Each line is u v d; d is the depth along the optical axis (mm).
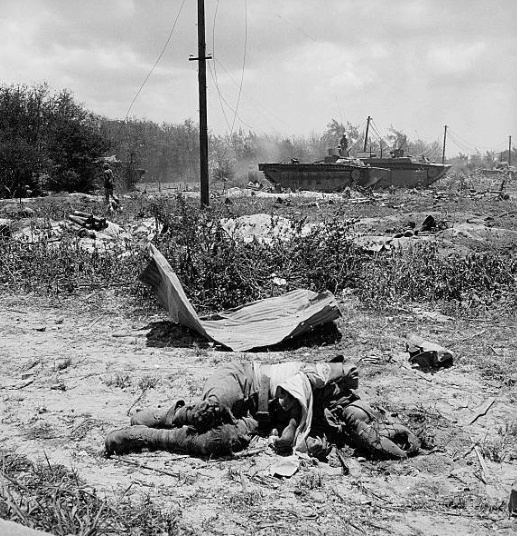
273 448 5988
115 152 54438
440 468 5871
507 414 7121
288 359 8758
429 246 15578
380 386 7789
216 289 11641
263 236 15359
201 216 14664
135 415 6270
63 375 8141
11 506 4562
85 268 13781
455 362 8680
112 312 11273
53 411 6988
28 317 10992
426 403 7324
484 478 5703
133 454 5941
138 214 23234
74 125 43219
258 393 6211
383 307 11453
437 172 51750
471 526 4926
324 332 9820
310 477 5523
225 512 4953
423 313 11211
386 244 17219
